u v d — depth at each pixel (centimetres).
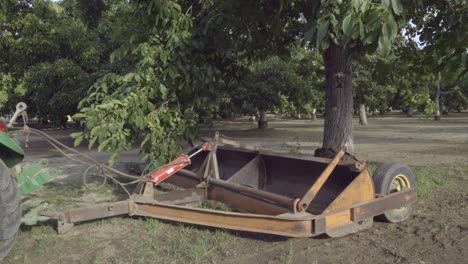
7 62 1895
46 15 1698
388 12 401
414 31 733
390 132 2272
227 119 4878
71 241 507
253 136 2109
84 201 692
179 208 517
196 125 649
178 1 712
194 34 625
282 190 633
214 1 675
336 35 443
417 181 778
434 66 695
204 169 632
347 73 718
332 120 723
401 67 768
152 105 597
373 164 1022
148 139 616
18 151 408
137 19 643
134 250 480
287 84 2222
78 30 1634
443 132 2219
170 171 574
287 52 848
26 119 493
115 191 761
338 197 488
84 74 1548
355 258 461
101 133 553
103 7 1241
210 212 498
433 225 562
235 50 691
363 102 3073
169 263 447
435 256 464
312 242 507
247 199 549
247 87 2225
